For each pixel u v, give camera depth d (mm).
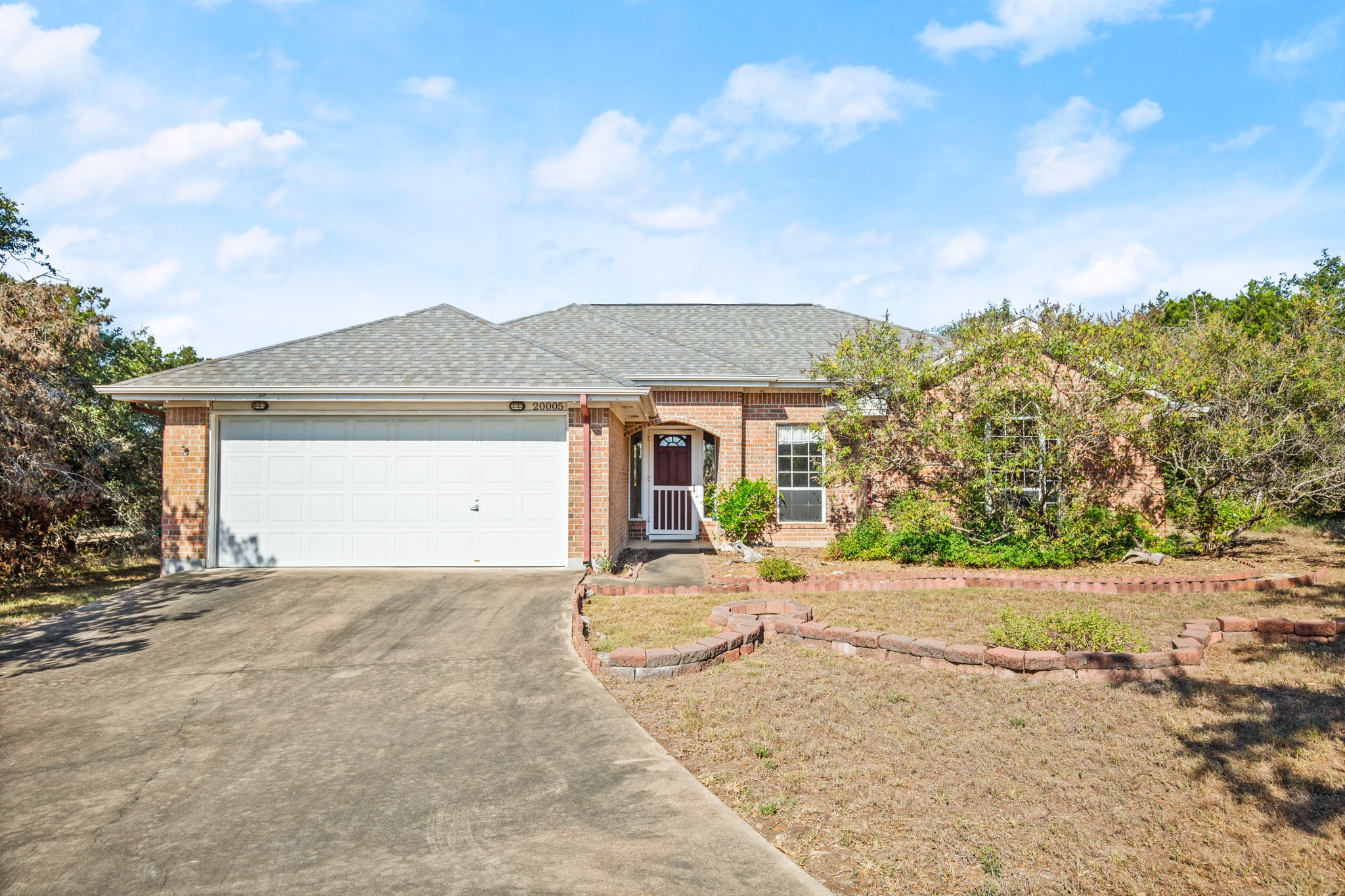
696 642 6938
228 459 11805
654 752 4848
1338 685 5914
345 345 13188
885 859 3502
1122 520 13000
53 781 4547
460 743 5066
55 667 6953
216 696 6117
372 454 11875
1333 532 17141
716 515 15281
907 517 12852
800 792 4223
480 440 11938
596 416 12055
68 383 13930
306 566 11758
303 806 4172
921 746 4797
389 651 7355
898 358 12719
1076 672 6109
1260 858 3484
